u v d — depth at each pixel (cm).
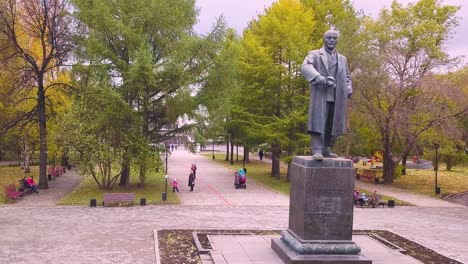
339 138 3775
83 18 3019
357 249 1329
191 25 3303
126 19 3055
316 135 1384
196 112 3247
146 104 3109
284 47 3666
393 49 3591
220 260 1420
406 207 2848
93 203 2572
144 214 2342
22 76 3381
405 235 1992
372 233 1941
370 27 3725
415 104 3506
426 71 3647
